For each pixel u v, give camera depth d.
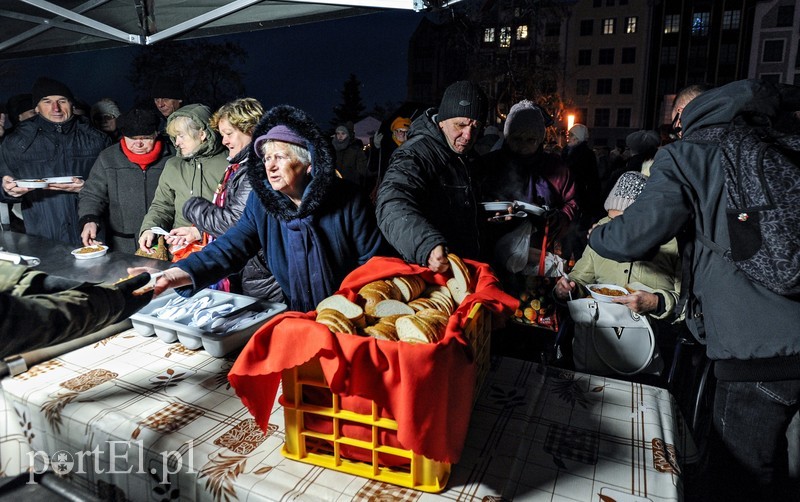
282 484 0.85
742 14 37.06
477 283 1.25
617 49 41.91
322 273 1.48
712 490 1.46
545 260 2.13
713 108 1.38
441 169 1.81
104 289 0.85
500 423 1.05
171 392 1.12
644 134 3.56
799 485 1.65
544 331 2.02
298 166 1.33
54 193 3.21
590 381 1.24
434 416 0.80
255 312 1.43
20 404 1.11
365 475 0.87
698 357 1.94
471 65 21.05
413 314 0.97
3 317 0.68
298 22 2.97
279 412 1.07
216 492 0.86
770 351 1.24
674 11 39.31
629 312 1.78
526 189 2.34
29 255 2.12
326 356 0.83
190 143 2.41
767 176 1.17
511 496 0.84
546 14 20.94
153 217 2.55
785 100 1.37
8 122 3.78
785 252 1.13
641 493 0.85
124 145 2.89
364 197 1.55
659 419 1.07
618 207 1.97
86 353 1.32
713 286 1.31
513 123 2.33
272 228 1.49
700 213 1.33
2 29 3.09
